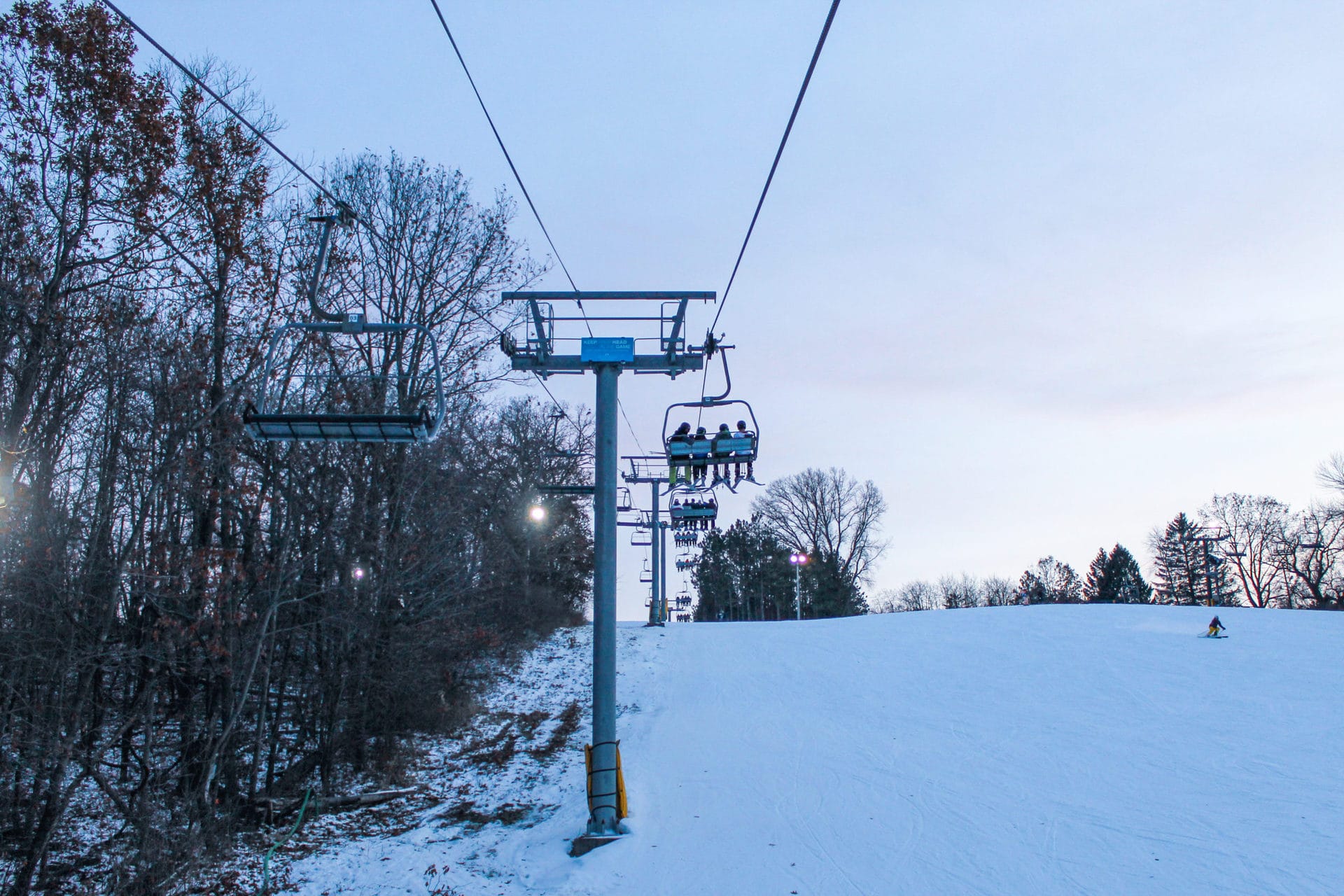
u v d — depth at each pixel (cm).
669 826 1534
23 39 1446
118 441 1431
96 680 1480
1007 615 4131
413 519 2053
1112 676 2759
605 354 1448
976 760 1962
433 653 2136
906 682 2888
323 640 1903
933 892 1237
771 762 2000
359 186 2339
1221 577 9288
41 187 1487
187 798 1478
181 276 1574
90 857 1445
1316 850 1343
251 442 1647
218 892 1313
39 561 1238
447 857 1457
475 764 2120
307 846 1541
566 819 1614
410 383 2205
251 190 1659
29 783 1500
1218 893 1210
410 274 2341
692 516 1997
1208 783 1714
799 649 3631
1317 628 3419
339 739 1889
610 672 1484
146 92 1542
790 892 1246
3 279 1349
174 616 1440
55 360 1440
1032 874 1294
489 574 2392
